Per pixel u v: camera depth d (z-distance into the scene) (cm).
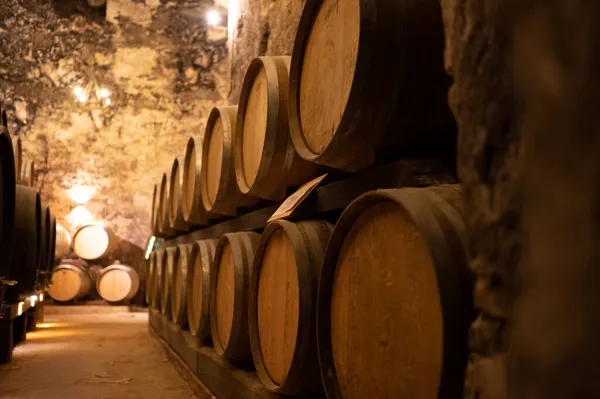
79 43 1141
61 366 476
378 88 181
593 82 61
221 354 330
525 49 72
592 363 59
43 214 755
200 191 477
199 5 1191
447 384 120
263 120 306
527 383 69
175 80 1170
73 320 892
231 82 950
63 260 1064
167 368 477
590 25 61
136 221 1134
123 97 1148
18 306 499
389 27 179
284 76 292
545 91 68
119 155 1139
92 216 1119
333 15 214
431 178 173
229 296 335
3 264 412
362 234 169
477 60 97
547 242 67
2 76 1098
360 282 168
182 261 482
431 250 125
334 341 183
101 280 1034
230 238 328
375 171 197
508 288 85
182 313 468
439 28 184
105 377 435
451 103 108
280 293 249
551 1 67
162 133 1157
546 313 66
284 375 237
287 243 245
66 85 1127
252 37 749
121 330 759
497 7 90
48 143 1110
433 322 133
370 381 159
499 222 89
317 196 250
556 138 66
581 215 62
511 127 86
